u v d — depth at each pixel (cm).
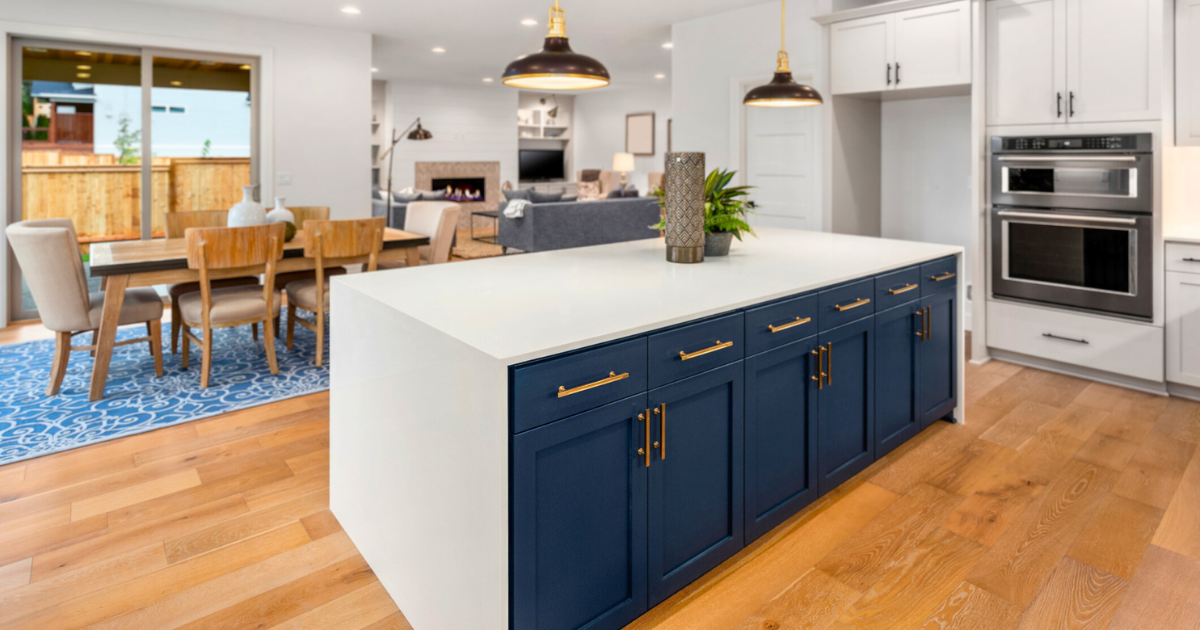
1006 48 387
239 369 395
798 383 221
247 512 234
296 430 308
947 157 494
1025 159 383
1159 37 330
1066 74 364
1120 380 369
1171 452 280
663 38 679
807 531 223
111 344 342
